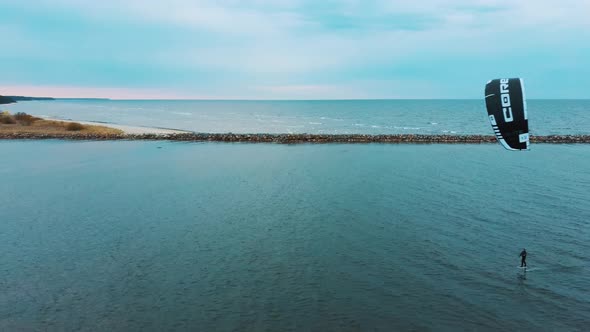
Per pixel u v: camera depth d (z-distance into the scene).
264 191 46.41
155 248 29.62
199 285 23.77
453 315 20.23
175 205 40.97
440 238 30.88
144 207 40.34
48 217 37.28
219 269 25.92
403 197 42.88
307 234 32.16
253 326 19.48
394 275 24.75
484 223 34.16
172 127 137.88
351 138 92.81
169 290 23.20
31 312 21.02
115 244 30.50
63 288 23.59
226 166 62.81
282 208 39.47
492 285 23.27
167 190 47.34
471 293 22.41
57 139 97.25
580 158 66.88
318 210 38.62
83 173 57.62
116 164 64.88
